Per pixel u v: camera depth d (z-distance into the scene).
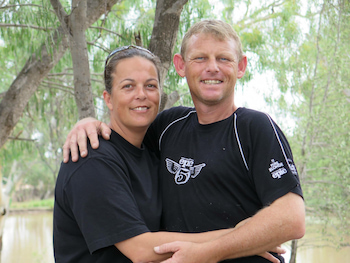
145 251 1.82
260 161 1.93
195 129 2.21
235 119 2.09
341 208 7.40
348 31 6.90
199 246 1.79
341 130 7.68
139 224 1.86
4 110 5.25
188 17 4.68
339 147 7.17
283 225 1.78
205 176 2.03
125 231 1.82
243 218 2.00
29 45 5.07
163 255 1.81
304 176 7.49
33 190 40.91
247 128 2.03
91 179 1.86
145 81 2.16
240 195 2.01
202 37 2.17
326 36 7.50
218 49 2.14
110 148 2.03
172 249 1.78
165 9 3.34
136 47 2.26
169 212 2.12
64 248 2.02
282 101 7.28
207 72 2.13
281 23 6.88
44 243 15.60
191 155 2.13
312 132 7.19
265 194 1.89
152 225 2.07
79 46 3.50
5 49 5.86
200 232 2.01
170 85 5.02
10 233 18.59
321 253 9.08
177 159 2.18
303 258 8.84
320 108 7.42
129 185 2.01
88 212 1.82
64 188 1.92
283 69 7.22
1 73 7.46
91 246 1.80
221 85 2.14
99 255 1.95
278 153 1.92
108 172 1.90
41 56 5.03
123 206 1.85
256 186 1.95
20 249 14.45
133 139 2.22
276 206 1.82
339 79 7.14
